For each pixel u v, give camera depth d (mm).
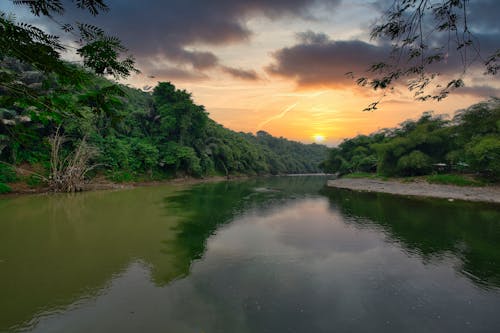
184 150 45344
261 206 21906
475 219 16766
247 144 82562
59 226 14156
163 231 13625
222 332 5840
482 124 33375
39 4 2812
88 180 31188
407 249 11297
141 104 58562
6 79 3111
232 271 8992
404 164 41750
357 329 6090
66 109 3340
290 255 10547
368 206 21969
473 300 7328
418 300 7332
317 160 150500
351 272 9047
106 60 3246
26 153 27172
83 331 5766
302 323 6270
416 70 4344
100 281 8078
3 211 17766
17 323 6035
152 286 7816
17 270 8797
